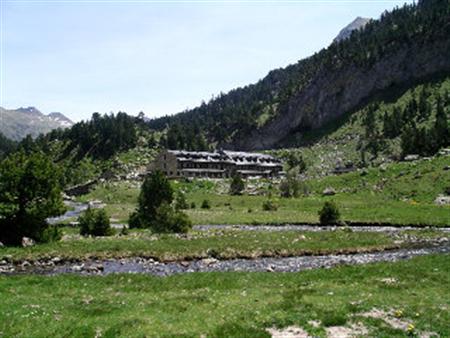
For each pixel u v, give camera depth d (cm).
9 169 4725
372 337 1792
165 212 6234
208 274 3291
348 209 8962
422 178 11762
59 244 4659
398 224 7269
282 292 2555
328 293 2486
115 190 17075
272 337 1811
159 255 4228
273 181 18050
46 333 1859
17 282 3005
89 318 2059
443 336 1812
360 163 19788
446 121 18375
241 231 6156
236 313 2098
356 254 4472
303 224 7762
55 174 5019
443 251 4519
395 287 2631
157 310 2197
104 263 4012
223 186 17075
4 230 4756
